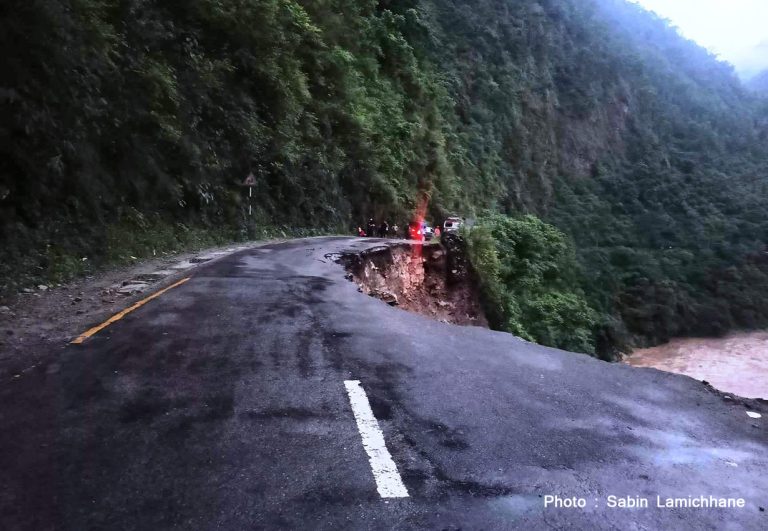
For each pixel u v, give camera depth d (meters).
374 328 7.73
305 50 33.94
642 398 5.54
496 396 5.24
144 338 6.56
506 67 91.25
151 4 18.88
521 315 35.62
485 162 74.06
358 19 45.59
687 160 129.38
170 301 8.78
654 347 73.25
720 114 161.00
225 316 7.90
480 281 31.64
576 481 3.67
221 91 23.03
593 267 76.31
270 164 27.27
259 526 2.97
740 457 4.25
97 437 3.94
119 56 15.09
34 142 11.48
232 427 4.19
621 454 4.14
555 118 106.94
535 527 3.11
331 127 36.41
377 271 20.94
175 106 18.73
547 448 4.15
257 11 25.03
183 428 4.13
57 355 5.80
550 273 43.25
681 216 107.06
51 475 3.41
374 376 5.59
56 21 11.73
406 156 48.31
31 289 9.30
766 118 177.88
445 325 8.48
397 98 49.94
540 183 91.81
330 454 3.82
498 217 43.06
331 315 8.36
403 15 59.22
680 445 4.39
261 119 26.78
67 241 11.85
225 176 23.02
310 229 30.73
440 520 3.12
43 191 11.66
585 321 41.31
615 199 109.31
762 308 83.75
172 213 18.27
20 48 11.23
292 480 3.46
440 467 3.73
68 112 12.70
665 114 145.12
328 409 4.64
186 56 20.67
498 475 3.68
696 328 79.94
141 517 3.01
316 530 2.96
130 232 14.77
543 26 114.38
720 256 95.94
